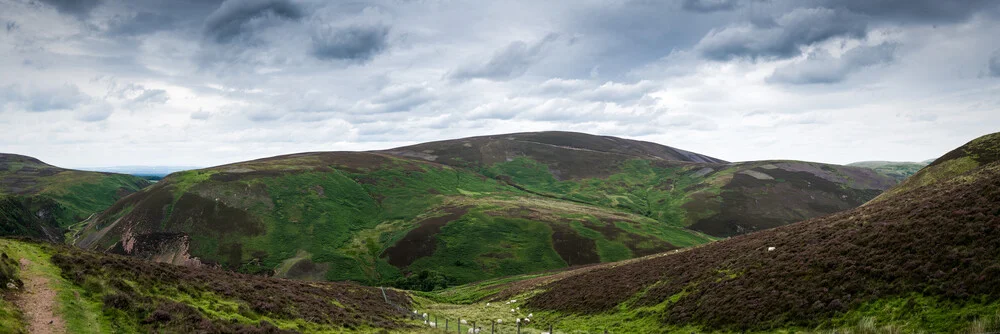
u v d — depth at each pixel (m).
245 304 36.75
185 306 30.38
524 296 74.75
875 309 31.14
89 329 24.45
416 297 83.81
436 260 144.25
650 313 46.00
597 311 52.50
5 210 163.00
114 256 40.25
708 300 42.19
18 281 27.38
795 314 34.28
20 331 22.06
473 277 134.62
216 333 26.91
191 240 149.75
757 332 34.50
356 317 44.69
